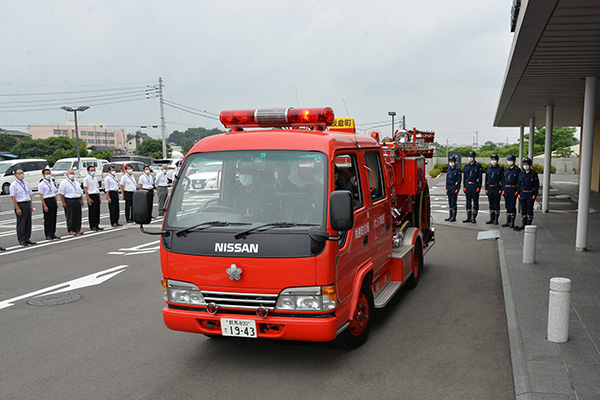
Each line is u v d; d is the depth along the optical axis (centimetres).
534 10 613
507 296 735
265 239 457
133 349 571
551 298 532
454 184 1552
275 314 460
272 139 499
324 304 453
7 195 2945
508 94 1394
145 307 735
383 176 654
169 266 489
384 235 643
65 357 552
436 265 980
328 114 544
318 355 540
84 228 1587
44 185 1346
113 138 13600
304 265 449
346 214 421
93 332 630
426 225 937
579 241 1023
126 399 452
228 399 446
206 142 521
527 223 1314
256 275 458
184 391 464
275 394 454
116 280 899
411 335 598
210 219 484
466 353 540
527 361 486
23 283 890
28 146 6781
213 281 472
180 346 578
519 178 1313
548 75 1062
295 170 479
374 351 550
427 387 462
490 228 1417
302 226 457
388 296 622
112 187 1598
